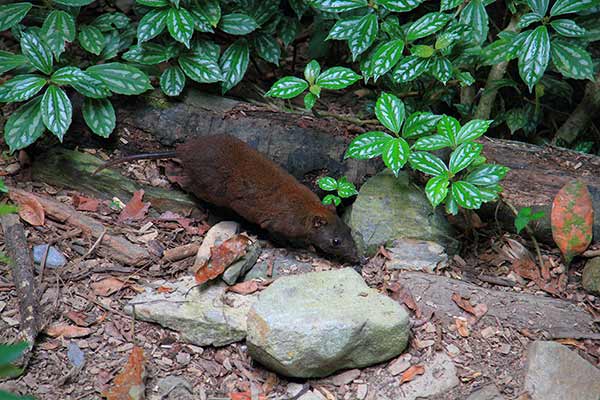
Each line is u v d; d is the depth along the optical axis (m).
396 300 4.52
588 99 5.71
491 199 4.53
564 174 5.11
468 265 5.05
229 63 5.48
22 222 4.78
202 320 4.17
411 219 5.03
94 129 5.09
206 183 5.00
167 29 5.38
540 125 6.34
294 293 4.11
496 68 5.52
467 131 4.61
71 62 5.64
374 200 5.12
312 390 3.97
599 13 5.23
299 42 6.66
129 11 6.68
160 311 4.22
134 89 5.08
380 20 5.21
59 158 5.27
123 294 4.45
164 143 5.45
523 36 4.83
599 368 4.19
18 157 5.32
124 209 5.09
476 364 4.16
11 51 6.32
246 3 5.62
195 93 5.50
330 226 4.91
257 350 3.93
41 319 4.13
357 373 4.06
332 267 4.91
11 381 3.78
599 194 4.98
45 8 5.37
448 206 4.69
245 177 4.94
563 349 4.11
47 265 4.52
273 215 4.95
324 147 5.34
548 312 4.55
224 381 4.02
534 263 5.02
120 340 4.14
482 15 4.98
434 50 4.81
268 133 5.34
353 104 6.13
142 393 3.75
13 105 5.67
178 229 5.07
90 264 4.61
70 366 3.94
